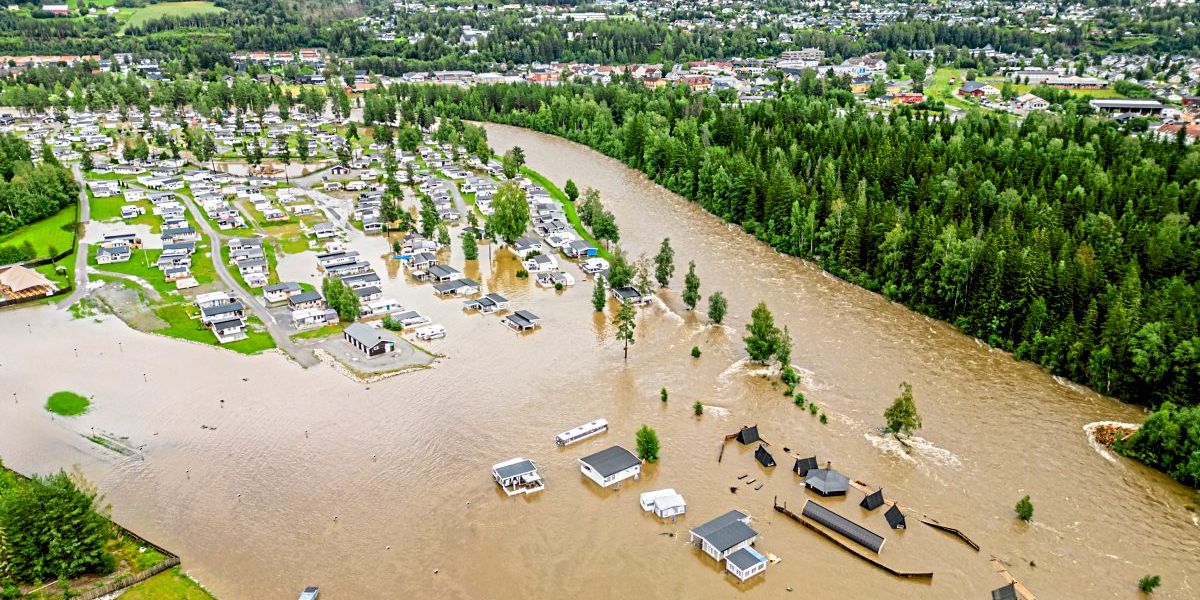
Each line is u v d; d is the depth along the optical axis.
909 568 111.56
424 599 107.19
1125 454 136.25
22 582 105.62
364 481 131.00
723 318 192.25
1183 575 110.44
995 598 105.00
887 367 168.50
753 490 128.38
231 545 117.12
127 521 121.75
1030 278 172.88
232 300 197.75
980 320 180.50
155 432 144.00
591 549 116.12
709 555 114.31
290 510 124.31
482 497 127.06
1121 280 175.75
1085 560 113.25
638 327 188.12
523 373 165.62
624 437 142.75
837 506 124.06
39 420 147.00
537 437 142.88
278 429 145.00
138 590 107.25
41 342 177.88
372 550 116.06
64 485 109.75
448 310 199.12
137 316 191.00
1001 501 125.56
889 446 139.75
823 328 187.12
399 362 169.25
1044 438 142.25
